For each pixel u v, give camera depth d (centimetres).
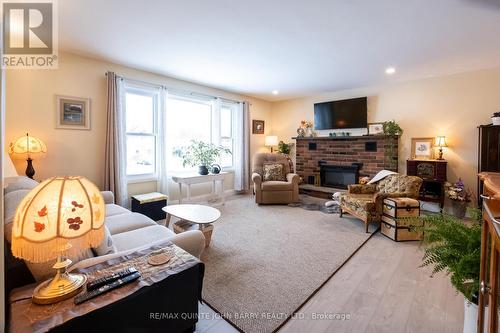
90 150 339
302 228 330
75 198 98
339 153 527
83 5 208
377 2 204
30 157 279
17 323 89
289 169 527
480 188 350
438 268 132
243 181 558
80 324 93
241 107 546
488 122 374
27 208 92
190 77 429
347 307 173
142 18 231
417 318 161
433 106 420
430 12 218
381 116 477
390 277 211
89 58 334
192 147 446
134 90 388
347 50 307
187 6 211
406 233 288
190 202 454
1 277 88
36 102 295
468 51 308
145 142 405
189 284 135
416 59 337
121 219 232
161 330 122
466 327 126
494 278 87
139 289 111
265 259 241
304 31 257
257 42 285
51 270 119
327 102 539
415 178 325
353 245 275
